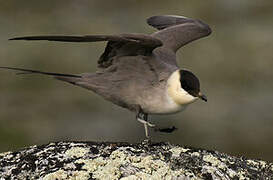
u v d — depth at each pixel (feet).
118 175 30.25
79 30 79.87
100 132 58.18
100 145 32.42
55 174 30.35
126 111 60.44
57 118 60.85
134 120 58.70
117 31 79.61
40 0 86.17
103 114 60.64
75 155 31.60
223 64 70.44
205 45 74.33
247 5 84.69
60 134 58.85
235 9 84.07
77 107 62.18
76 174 30.32
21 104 63.05
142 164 30.86
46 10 84.48
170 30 39.50
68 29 80.23
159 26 41.96
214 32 78.33
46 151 32.17
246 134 57.98
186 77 33.45
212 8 84.58
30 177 30.89
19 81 66.74
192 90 33.35
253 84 66.74
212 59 71.36
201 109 60.64
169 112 34.30
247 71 69.05
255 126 58.95
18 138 58.39
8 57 70.49
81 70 68.64
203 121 58.65
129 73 34.22
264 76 68.28
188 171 31.04
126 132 57.62
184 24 40.52
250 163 33.27
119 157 31.22
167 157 31.81
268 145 57.06
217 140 56.70
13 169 31.48
